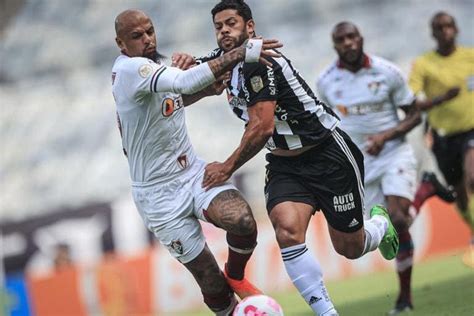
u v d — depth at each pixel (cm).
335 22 8169
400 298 2577
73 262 5341
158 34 8850
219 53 1977
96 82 8812
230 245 1975
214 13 1891
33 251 5434
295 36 8138
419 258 4491
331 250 4350
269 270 4256
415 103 2688
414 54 7544
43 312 4331
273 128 1841
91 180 7512
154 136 1930
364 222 2058
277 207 1906
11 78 9194
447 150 3388
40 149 8069
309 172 1928
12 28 9844
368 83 2711
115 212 5334
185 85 1795
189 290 4138
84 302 4291
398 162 2712
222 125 7331
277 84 1855
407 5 8044
